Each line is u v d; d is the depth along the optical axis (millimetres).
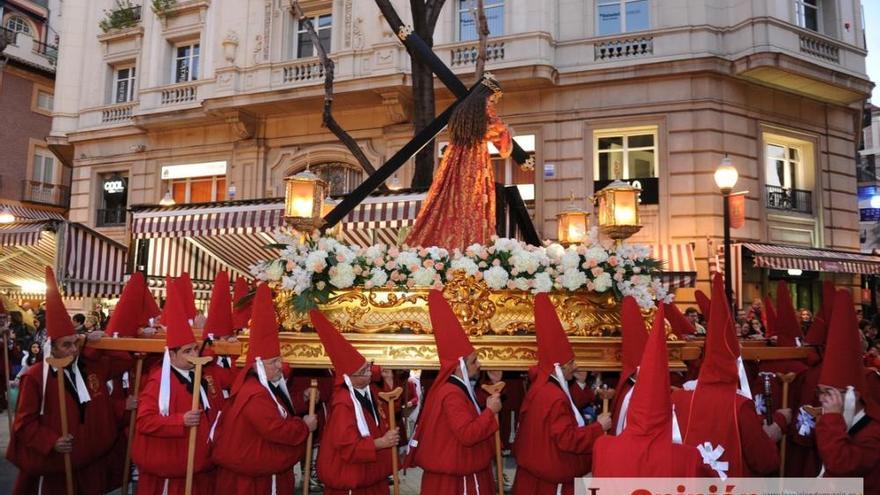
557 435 4227
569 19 16672
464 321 4754
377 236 11383
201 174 19766
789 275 16391
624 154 16109
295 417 4594
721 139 15469
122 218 21203
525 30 16281
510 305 4875
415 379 6336
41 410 4941
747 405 3936
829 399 4031
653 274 5516
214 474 4816
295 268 4785
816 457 5328
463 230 5703
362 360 4457
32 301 16250
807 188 17031
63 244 12141
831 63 16234
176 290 4820
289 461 4520
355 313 4875
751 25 15352
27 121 28297
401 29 6254
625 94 15945
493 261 4891
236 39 19000
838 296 4145
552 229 15984
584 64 16203
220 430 4500
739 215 13367
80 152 21953
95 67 22328
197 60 20547
